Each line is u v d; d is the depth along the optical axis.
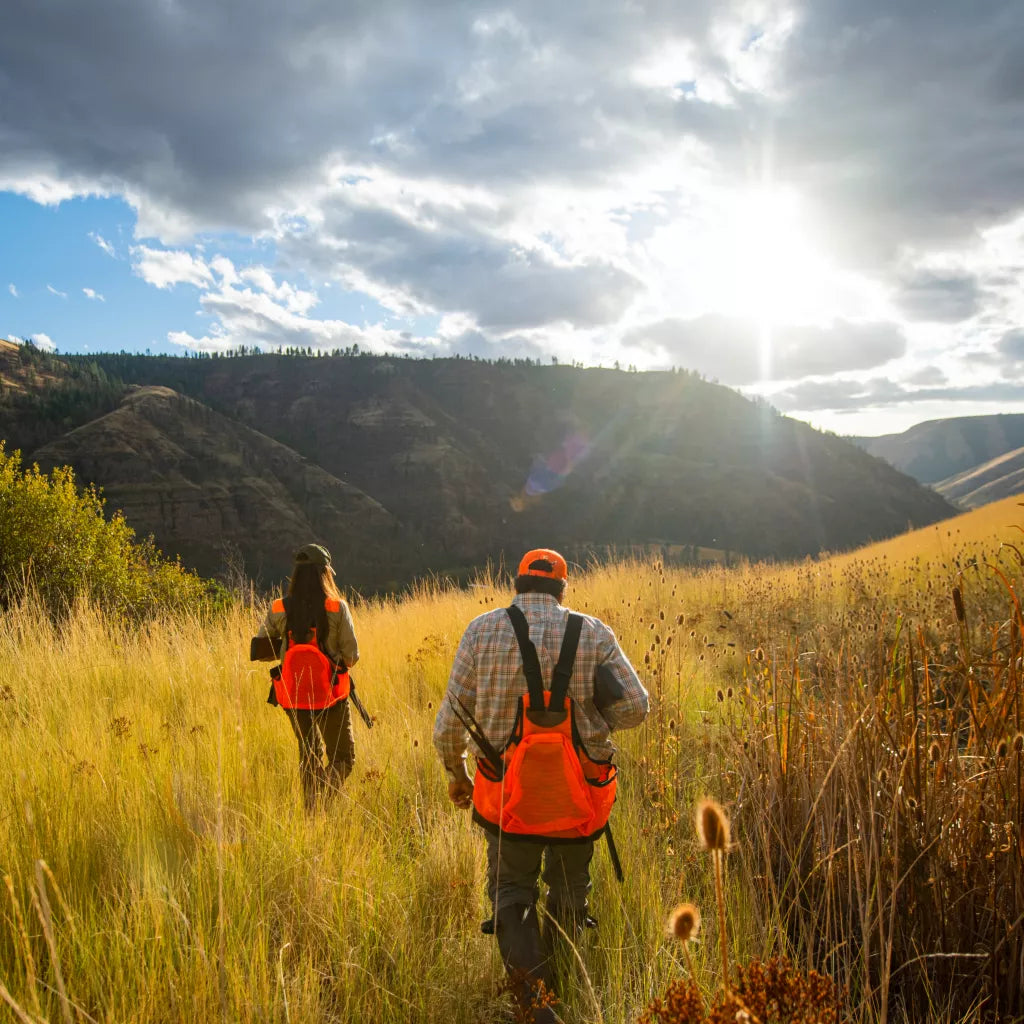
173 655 6.64
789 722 3.26
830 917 2.51
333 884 2.76
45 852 2.76
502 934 2.32
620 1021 2.18
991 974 2.26
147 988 2.08
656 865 2.97
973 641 4.32
